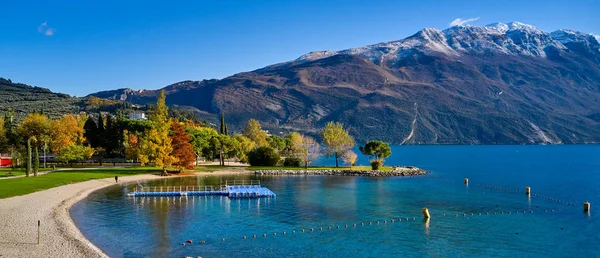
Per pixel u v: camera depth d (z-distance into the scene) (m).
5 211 66.75
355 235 60.81
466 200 92.81
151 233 59.53
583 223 70.00
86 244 51.03
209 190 101.06
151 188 103.56
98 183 108.75
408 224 67.94
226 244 55.28
